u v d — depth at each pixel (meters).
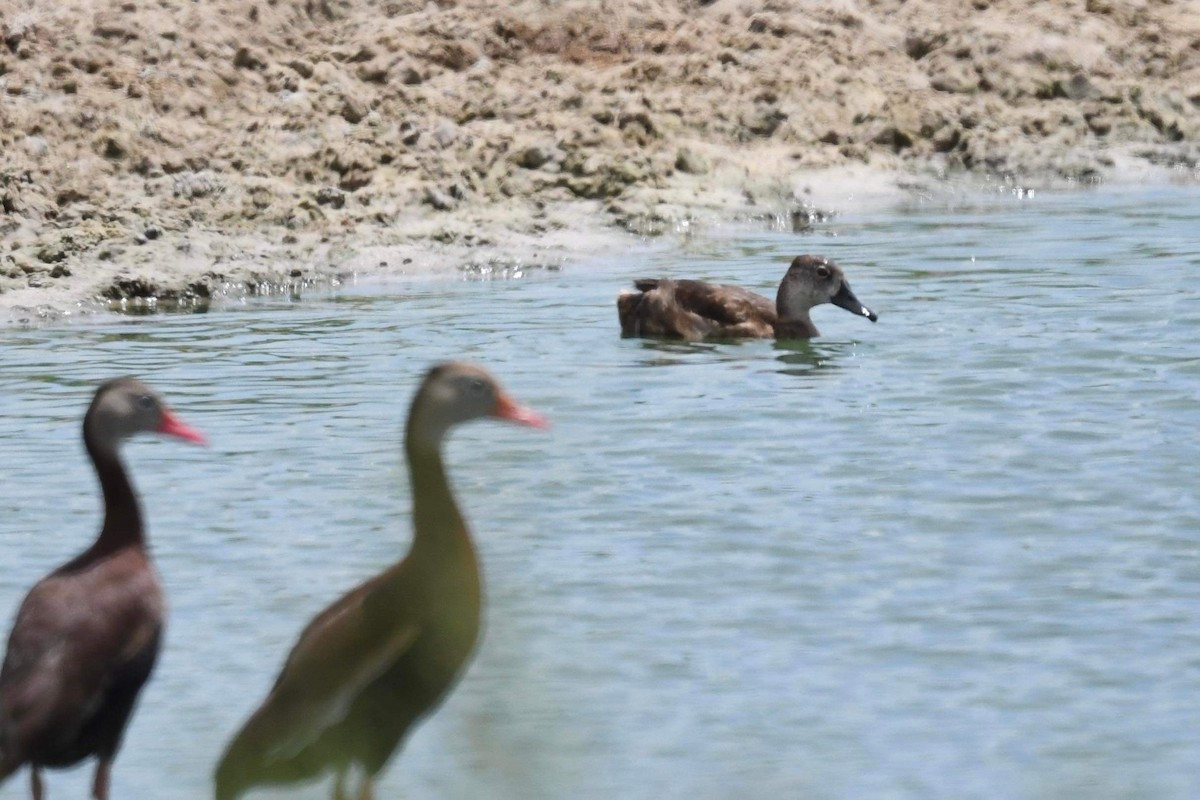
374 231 25.02
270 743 8.91
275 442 16.50
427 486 9.38
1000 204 28.25
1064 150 30.19
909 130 30.16
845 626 12.28
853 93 30.75
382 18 31.33
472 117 28.69
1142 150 30.52
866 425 16.80
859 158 29.61
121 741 9.97
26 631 9.65
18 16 29.36
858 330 20.58
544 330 20.89
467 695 11.30
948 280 22.92
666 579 13.07
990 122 30.70
